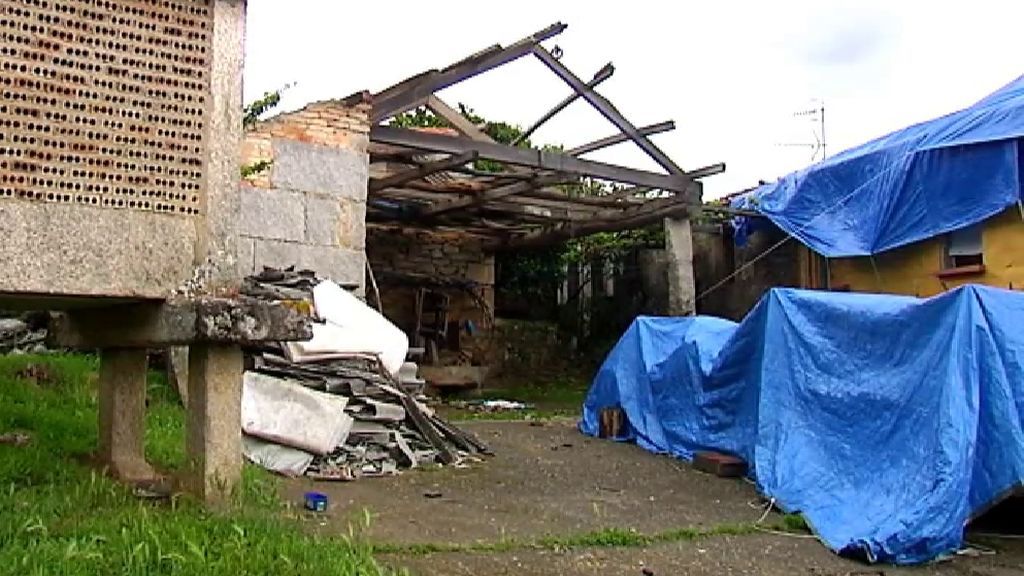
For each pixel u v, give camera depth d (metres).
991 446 6.09
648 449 9.66
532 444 9.77
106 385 6.37
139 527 4.33
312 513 5.66
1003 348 6.31
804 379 7.46
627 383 10.56
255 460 7.11
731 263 17.19
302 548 4.23
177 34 5.44
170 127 5.39
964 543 6.02
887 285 13.34
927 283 12.62
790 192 14.12
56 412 7.47
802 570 5.26
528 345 18.94
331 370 8.30
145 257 5.26
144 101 5.32
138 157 5.28
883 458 6.49
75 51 5.12
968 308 6.36
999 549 5.96
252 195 9.91
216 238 5.49
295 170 10.23
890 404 6.62
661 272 18.59
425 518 5.83
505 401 15.32
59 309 6.24
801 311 7.76
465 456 8.51
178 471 5.80
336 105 10.59
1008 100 11.52
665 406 9.80
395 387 8.59
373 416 8.06
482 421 11.85
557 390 17.33
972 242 12.01
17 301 5.52
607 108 12.05
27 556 3.74
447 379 16.41
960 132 11.55
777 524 6.33
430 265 17.67
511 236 17.72
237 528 4.35
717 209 14.88
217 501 5.18
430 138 11.13
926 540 5.62
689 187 13.33
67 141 5.07
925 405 6.33
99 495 5.21
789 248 15.63
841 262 14.27
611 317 19.59
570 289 20.09
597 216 15.54
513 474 7.82
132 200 5.26
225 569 3.85
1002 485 5.95
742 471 8.20
